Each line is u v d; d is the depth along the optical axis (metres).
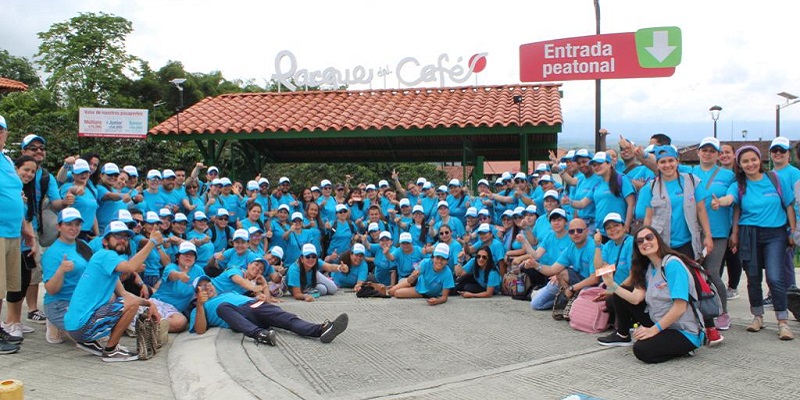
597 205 7.46
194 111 16.16
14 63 47.47
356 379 5.01
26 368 5.52
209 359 5.60
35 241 6.68
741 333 6.22
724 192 6.42
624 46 10.50
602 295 6.42
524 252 8.72
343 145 17.50
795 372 4.95
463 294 8.71
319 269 9.63
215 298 6.79
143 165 22.23
